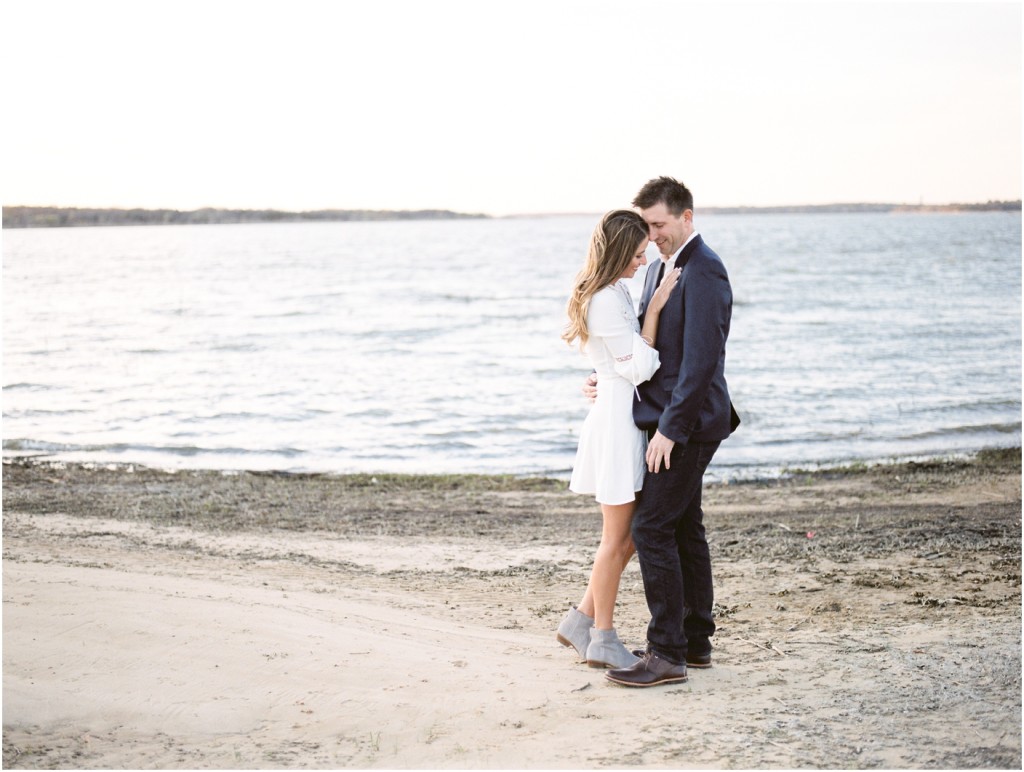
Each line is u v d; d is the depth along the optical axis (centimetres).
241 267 8262
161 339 3103
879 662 435
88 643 420
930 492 1080
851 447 1445
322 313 4050
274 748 337
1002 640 464
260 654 422
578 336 421
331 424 1686
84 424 1692
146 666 399
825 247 10056
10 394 2020
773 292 4641
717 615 550
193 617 465
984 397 1864
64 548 767
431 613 574
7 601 472
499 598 630
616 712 376
